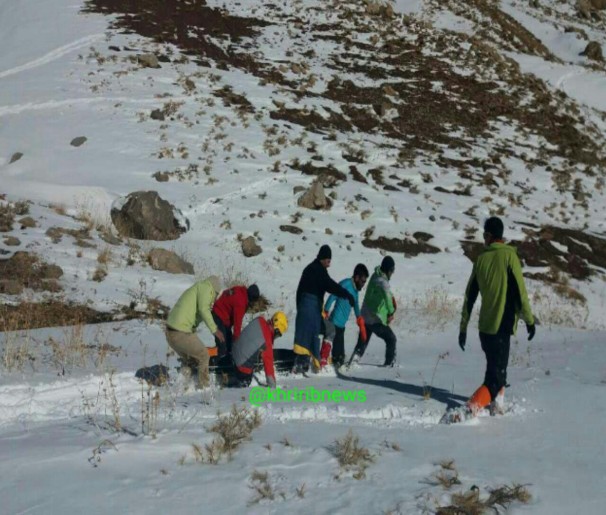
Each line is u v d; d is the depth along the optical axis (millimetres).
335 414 6484
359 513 4035
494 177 27672
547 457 5074
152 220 18562
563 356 10469
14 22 35250
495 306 6301
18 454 5148
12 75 29281
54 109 25891
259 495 4328
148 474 4703
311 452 5086
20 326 12016
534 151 31375
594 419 6145
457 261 20453
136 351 10367
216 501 4250
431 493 4266
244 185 22406
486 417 6316
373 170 25609
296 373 8914
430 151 28641
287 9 40844
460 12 45906
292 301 15508
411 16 43281
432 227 22312
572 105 37281
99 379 8055
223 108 27812
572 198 27844
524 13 50969
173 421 6160
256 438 5520
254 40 35844
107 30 34219
